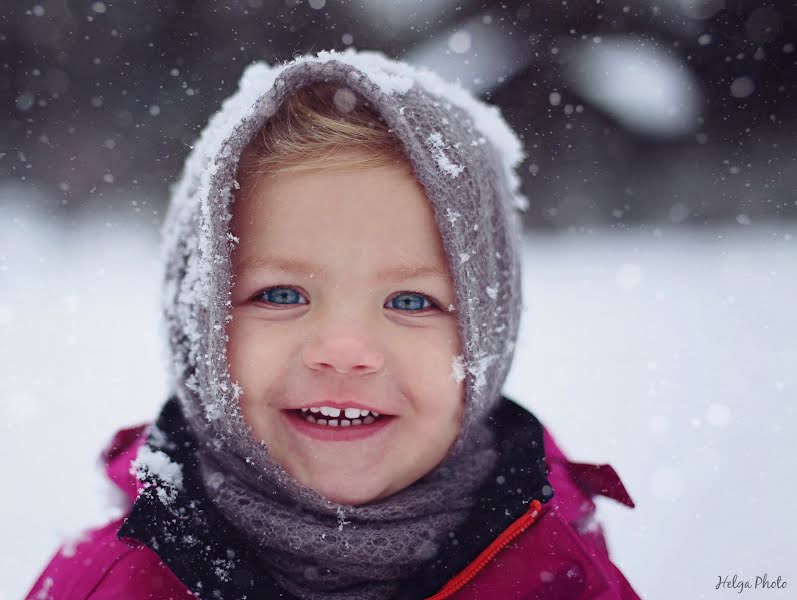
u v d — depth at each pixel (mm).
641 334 4418
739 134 9586
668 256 6910
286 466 1230
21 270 5879
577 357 3996
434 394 1249
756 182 9172
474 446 1397
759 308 4906
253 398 1216
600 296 5453
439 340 1254
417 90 1346
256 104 1198
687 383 3531
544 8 9516
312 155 1204
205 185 1233
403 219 1209
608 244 7750
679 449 2801
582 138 9422
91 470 2504
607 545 1714
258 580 1212
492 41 9422
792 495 2441
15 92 9148
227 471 1287
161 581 1293
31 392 3297
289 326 1206
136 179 8789
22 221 7680
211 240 1199
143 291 5285
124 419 2973
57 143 9008
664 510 2363
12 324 4426
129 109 9227
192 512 1256
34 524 2184
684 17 9836
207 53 9430
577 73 9469
